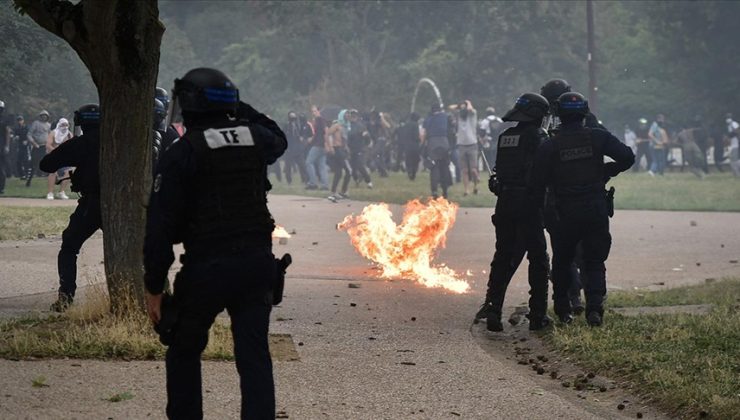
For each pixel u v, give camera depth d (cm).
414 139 6769
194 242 1027
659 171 7938
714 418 1283
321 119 6078
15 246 2964
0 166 5244
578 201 1831
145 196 1688
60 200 4788
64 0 1658
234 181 1032
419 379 1478
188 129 1051
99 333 1558
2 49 7206
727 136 8406
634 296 2291
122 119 1677
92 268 2542
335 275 2577
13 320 1733
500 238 1894
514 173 1872
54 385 1327
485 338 1839
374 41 11750
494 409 1331
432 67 10856
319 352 1636
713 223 4078
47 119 5866
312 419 1252
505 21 10856
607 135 1834
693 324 1839
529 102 1875
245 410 1035
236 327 1052
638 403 1384
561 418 1297
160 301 1043
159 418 1202
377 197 5375
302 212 4441
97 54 1655
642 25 11512
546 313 1898
